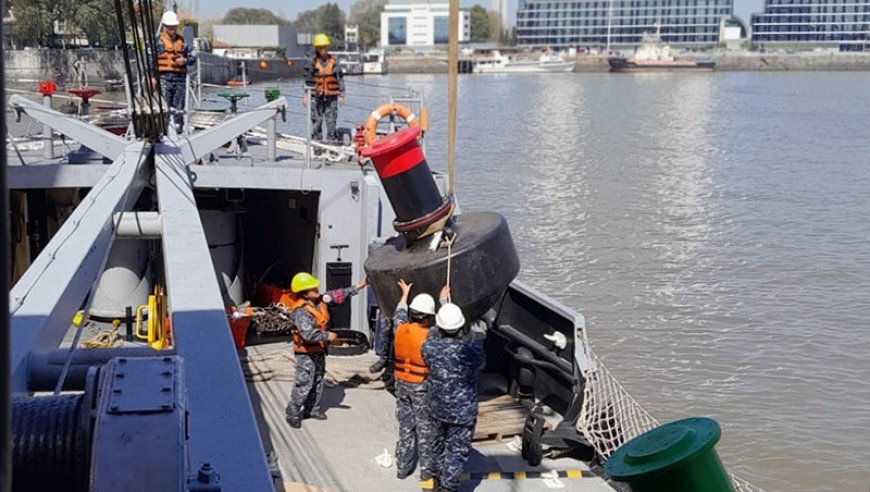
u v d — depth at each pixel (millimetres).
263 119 11352
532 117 71250
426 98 91875
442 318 6633
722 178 40000
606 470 2229
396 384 7223
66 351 4305
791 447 14445
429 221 7016
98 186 7004
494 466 7625
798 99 97875
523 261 25234
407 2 184875
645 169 42594
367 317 10703
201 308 4379
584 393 7965
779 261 25281
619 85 129250
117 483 2414
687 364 17656
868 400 16016
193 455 3082
